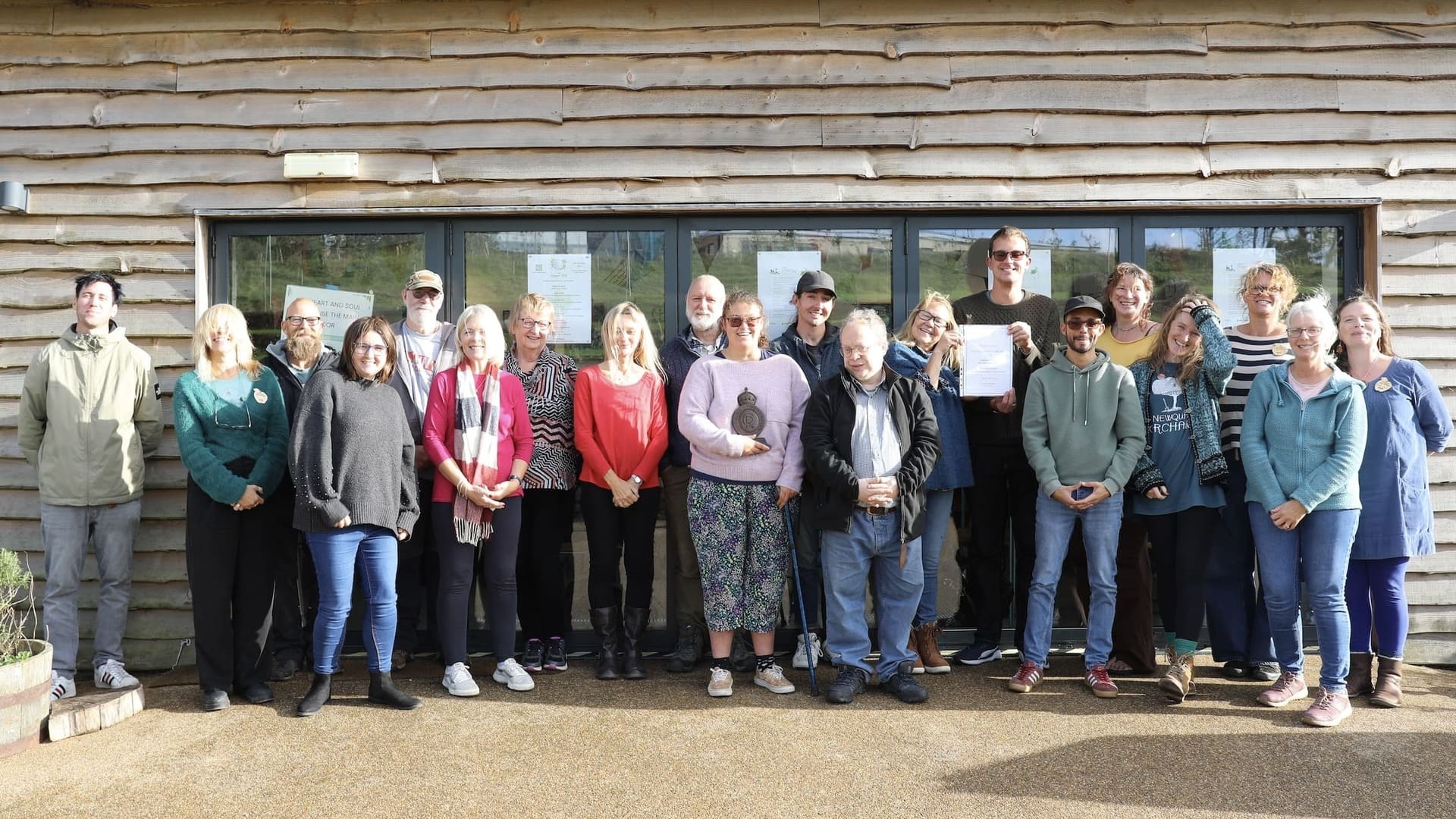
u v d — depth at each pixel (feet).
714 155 16.40
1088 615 14.23
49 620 14.56
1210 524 13.75
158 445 15.84
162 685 15.07
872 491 13.12
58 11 16.47
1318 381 13.28
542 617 15.06
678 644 15.60
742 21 16.42
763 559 13.82
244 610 13.84
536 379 14.76
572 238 16.61
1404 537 13.52
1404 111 16.49
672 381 15.03
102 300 14.80
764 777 11.23
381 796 10.80
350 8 16.46
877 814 10.34
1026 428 14.06
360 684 14.56
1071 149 16.49
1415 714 13.17
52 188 16.47
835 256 16.62
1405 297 16.47
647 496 14.66
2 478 16.21
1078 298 13.84
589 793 10.84
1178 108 16.47
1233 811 10.41
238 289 16.74
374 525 13.08
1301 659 13.51
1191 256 16.72
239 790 11.00
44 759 11.95
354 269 16.69
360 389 13.14
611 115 16.39
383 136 16.44
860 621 13.75
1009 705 13.44
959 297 16.65
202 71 16.46
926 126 16.44
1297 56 16.52
